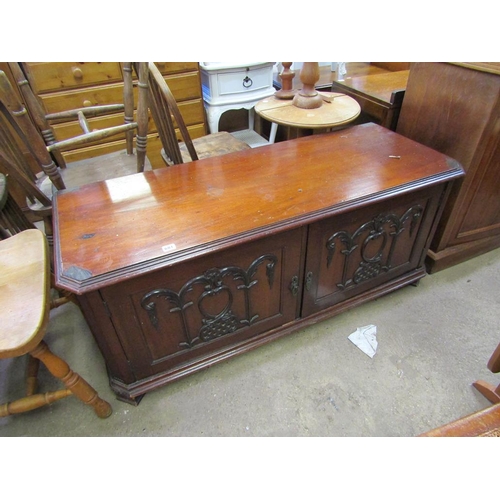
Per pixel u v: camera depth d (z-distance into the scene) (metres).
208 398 1.08
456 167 1.07
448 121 1.19
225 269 0.89
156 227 0.85
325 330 1.27
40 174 1.40
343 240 1.03
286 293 1.07
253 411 1.04
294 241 0.94
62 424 1.02
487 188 1.29
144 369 0.99
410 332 1.25
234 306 1.00
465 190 1.24
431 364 1.15
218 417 1.03
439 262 1.44
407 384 1.10
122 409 1.05
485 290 1.40
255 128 2.46
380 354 1.19
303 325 1.19
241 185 1.00
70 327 1.32
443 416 1.01
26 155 1.64
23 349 0.68
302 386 1.10
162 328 0.92
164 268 0.77
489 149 1.15
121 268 0.74
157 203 0.94
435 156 1.12
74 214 0.90
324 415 1.02
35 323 0.70
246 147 1.56
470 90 1.08
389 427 0.99
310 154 1.15
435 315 1.31
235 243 0.81
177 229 0.84
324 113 1.27
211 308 0.96
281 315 1.13
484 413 0.56
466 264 1.53
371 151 1.16
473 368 1.13
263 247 0.90
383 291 1.30
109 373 1.03
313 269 1.06
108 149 1.87
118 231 0.84
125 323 0.86
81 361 1.20
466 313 1.32
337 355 1.19
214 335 1.04
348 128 1.32
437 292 1.40
